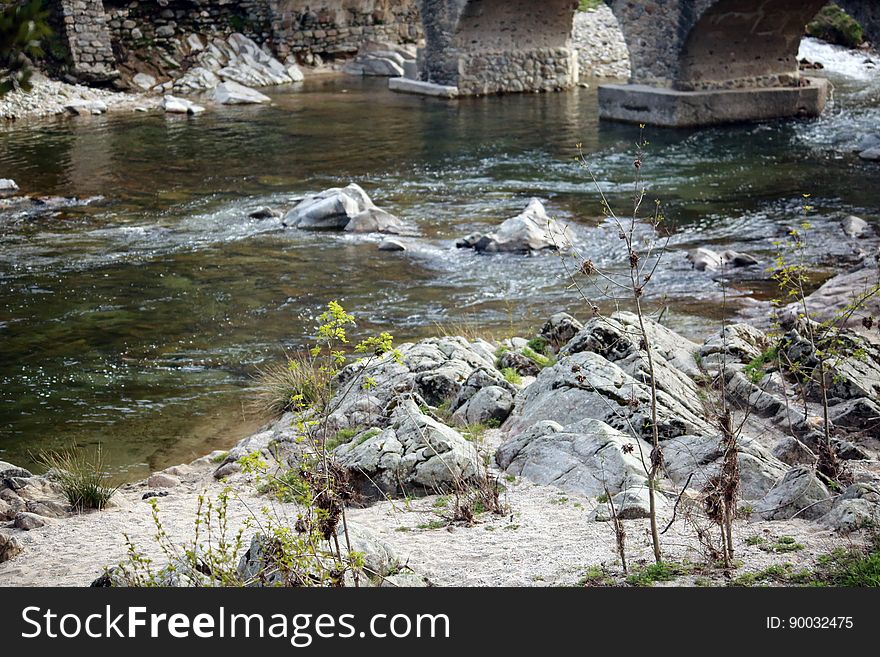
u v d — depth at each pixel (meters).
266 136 22.97
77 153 21.41
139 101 28.48
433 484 6.45
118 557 5.84
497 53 28.66
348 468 6.46
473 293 12.43
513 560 5.15
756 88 22.98
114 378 10.07
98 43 29.25
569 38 29.58
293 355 10.48
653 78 23.39
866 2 20.33
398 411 7.52
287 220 15.75
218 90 28.81
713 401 7.37
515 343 9.48
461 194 17.30
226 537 5.97
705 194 16.66
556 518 5.74
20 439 8.78
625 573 4.77
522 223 14.23
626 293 12.14
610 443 6.26
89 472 7.79
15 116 26.09
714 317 11.08
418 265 13.61
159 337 11.15
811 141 20.42
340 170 19.33
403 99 28.27
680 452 6.23
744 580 4.57
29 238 15.16
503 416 7.56
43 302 12.32
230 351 10.70
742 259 13.02
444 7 28.16
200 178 18.92
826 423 6.09
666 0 22.45
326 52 34.72
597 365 7.22
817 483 5.46
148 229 15.55
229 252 14.31
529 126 23.36
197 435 8.80
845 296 10.36
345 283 12.88
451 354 8.70
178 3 31.78
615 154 19.92
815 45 31.30
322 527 4.69
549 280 12.85
